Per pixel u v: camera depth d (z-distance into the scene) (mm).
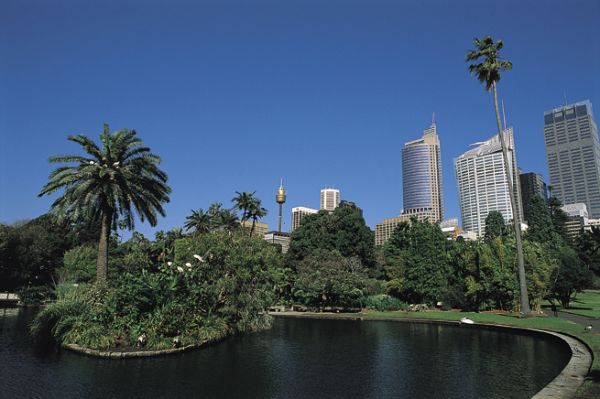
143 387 14898
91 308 22531
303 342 26859
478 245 47562
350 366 19125
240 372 17609
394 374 17406
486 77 42969
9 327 31312
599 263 78688
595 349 18828
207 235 31453
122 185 32094
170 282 22953
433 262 53375
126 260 39031
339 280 51938
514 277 41031
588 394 12336
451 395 14109
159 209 34906
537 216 89188
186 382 15734
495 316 38562
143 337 20844
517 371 17781
